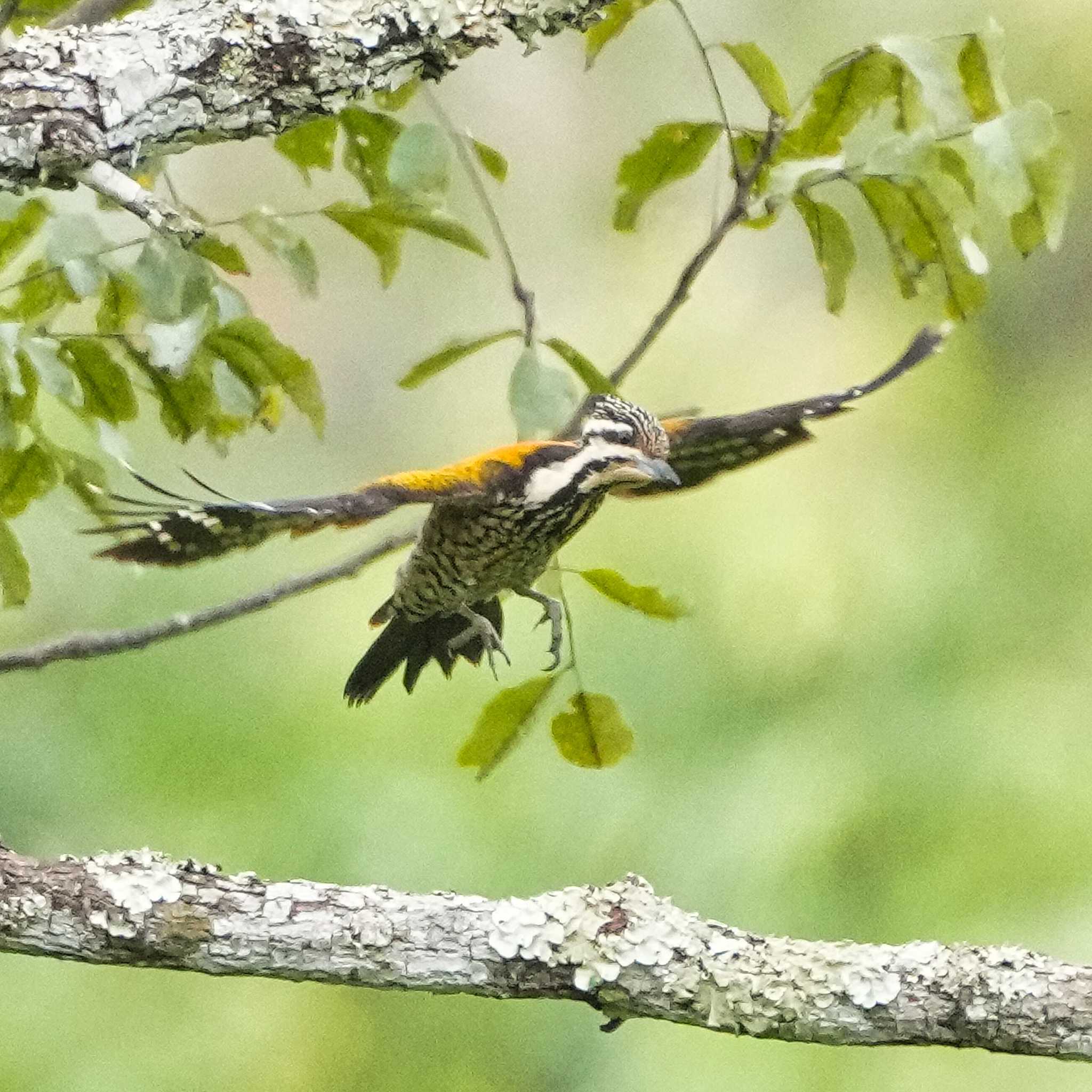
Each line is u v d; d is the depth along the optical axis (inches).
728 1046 404.8
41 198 280.5
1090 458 453.7
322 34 253.3
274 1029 423.5
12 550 281.9
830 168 270.5
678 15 558.6
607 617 440.8
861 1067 395.5
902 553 440.1
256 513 244.2
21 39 245.8
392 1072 427.8
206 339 278.7
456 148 291.6
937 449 464.1
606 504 449.4
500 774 427.2
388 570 467.5
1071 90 514.0
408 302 604.1
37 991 419.2
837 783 411.2
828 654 432.1
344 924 241.0
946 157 274.5
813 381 494.9
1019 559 437.7
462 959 241.9
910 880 399.2
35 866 240.1
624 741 293.7
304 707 437.7
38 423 274.7
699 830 413.7
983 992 239.5
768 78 277.1
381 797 420.8
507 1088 424.8
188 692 436.1
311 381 283.4
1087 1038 237.3
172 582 444.5
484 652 346.0
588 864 414.0
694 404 501.4
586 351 573.3
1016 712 414.9
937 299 291.3
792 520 444.1
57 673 434.9
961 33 276.5
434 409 596.4
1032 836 400.5
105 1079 410.3
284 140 295.3
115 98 243.9
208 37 249.9
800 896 401.1
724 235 286.2
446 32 257.9
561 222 614.9
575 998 245.0
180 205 284.0
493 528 308.2
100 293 278.2
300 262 280.2
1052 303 495.2
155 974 427.2
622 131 617.6
